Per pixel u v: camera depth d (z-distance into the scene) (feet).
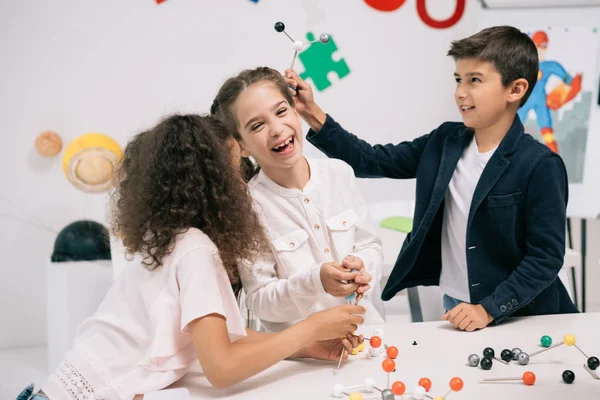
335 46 7.99
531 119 7.96
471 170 4.40
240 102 3.99
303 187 4.32
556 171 4.01
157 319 3.16
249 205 3.60
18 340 8.11
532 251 4.06
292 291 3.72
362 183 8.29
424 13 8.04
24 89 7.68
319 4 7.89
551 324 3.93
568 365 3.31
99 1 7.64
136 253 3.38
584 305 8.31
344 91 8.11
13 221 7.88
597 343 3.59
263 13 7.84
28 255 7.97
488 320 3.87
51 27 7.62
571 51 7.80
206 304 3.05
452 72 8.23
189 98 7.93
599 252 8.26
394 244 7.04
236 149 3.79
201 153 3.37
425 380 3.02
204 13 7.79
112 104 7.83
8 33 7.55
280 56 7.96
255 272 4.00
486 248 4.30
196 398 3.04
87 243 7.00
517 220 4.16
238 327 3.27
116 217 3.51
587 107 7.87
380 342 3.45
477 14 7.90
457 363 3.35
